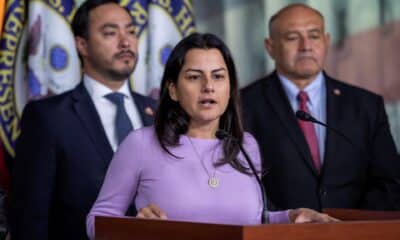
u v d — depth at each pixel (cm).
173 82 648
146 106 995
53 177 872
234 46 1202
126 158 639
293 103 1012
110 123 951
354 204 966
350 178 970
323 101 1017
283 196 954
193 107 630
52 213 879
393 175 986
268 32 1156
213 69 633
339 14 1214
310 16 1020
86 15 966
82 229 864
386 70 1205
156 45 1095
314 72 1010
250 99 1008
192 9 1136
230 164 636
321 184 952
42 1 1048
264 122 989
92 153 888
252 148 682
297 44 1012
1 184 997
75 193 872
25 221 855
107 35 954
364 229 490
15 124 1019
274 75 1035
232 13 1203
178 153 633
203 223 465
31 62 1025
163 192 618
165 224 491
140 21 1098
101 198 641
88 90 959
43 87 1027
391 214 641
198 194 617
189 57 637
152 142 641
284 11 1039
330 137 979
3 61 1023
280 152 967
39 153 873
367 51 1210
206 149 639
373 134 1003
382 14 1209
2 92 1016
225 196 620
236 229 443
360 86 1209
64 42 1055
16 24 1038
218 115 637
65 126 888
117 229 528
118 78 962
